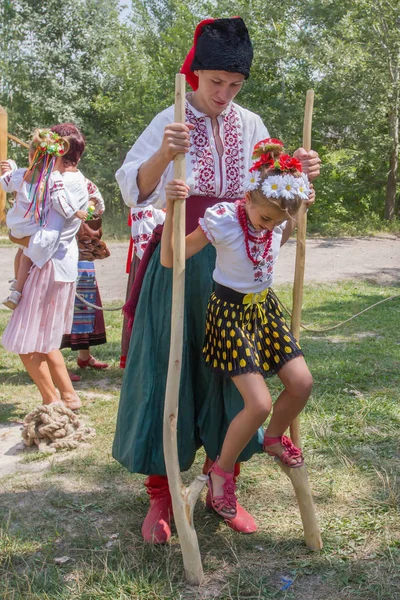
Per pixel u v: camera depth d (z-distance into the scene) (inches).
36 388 225.5
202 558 119.4
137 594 108.1
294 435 127.0
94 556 120.3
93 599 107.0
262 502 139.5
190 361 125.5
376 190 831.1
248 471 153.7
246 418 114.1
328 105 776.3
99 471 157.6
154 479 130.0
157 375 122.7
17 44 882.8
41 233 180.1
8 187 186.5
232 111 126.5
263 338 119.6
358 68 721.6
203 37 117.8
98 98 884.6
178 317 108.3
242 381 114.0
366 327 314.5
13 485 150.9
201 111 123.6
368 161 780.0
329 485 144.6
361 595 108.1
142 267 127.6
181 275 108.2
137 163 120.2
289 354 118.3
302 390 116.8
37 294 181.9
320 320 332.8
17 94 888.9
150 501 132.0
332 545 122.5
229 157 125.3
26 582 111.7
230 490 121.6
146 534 124.9
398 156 800.9
